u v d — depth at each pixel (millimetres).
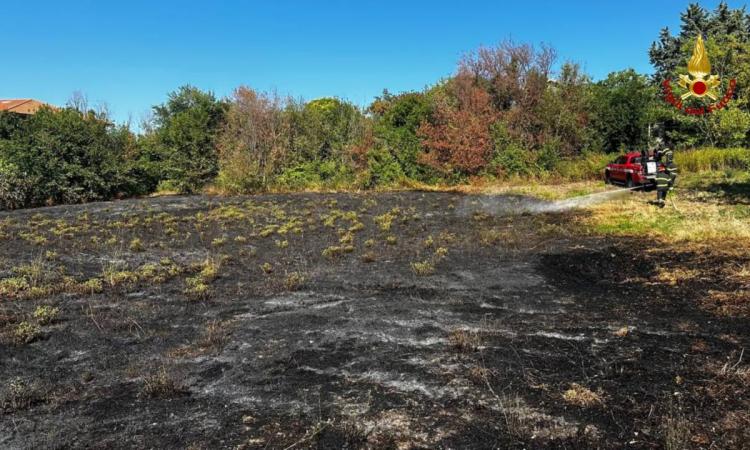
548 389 4449
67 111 24047
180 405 4391
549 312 6574
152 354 5539
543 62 26344
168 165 25766
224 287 8164
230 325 6363
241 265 9656
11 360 5445
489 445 3645
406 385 4633
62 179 21766
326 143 26938
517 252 10000
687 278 7609
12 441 3895
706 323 5859
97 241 11891
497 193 20031
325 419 4078
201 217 15469
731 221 10828
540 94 26047
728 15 47594
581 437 3699
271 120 26266
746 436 3625
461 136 23688
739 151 20906
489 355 5227
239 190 23781
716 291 6930
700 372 4645
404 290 7727
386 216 14555
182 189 25594
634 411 4023
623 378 4602
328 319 6480
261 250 10930
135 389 4734
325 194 22047
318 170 25109
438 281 8164
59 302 7453
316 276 8703
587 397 4258
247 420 4102
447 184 23859
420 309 6789
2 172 20250
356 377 4832
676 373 4652
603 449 3553
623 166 19094
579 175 22984
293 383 4746
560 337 5672
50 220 15328
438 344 5570
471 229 12617
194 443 3779
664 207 13445
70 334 6168
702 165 21422
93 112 25375
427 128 24312
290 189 24203
